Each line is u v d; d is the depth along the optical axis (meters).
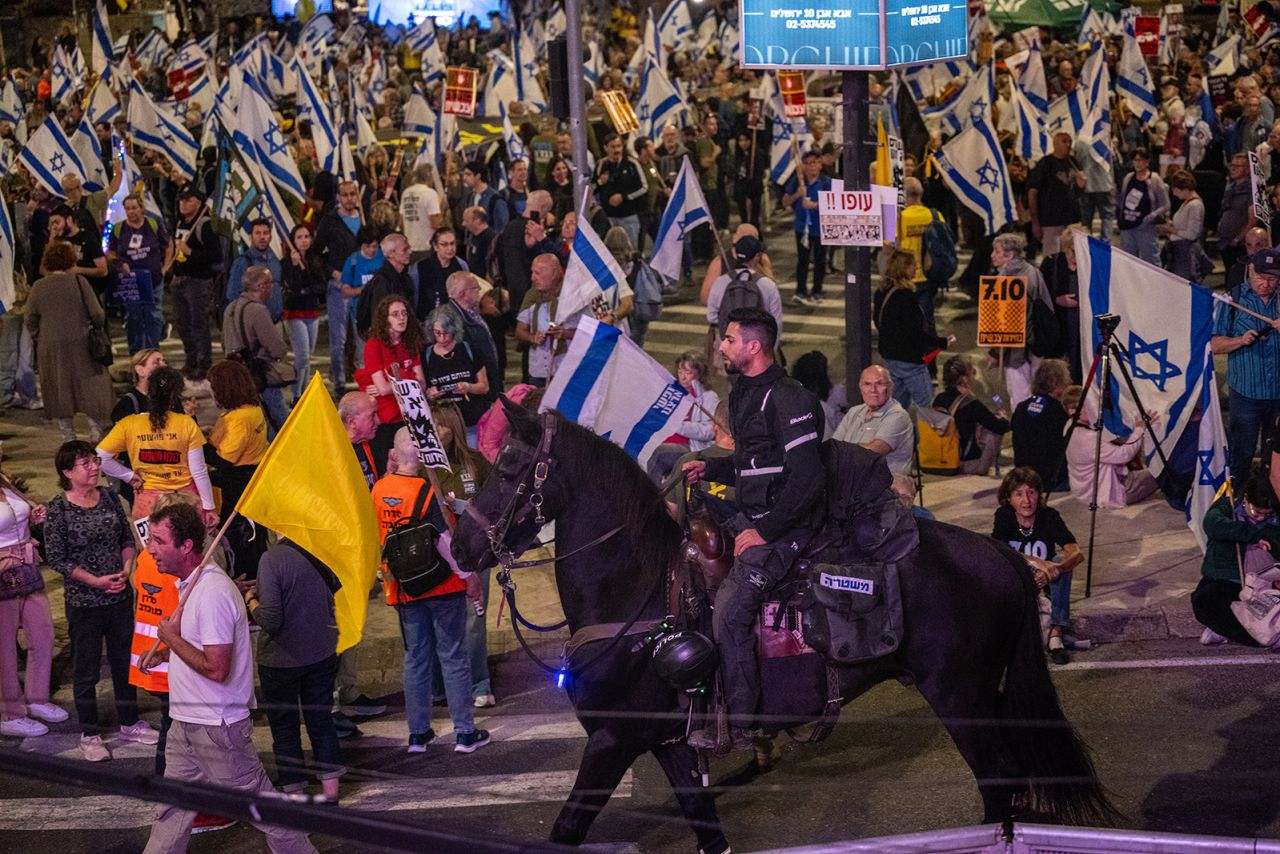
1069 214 17.34
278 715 6.93
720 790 7.16
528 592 10.06
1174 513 10.74
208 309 15.73
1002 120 22.22
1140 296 10.16
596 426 9.03
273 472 6.57
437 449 7.35
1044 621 8.69
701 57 34.50
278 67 26.36
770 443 6.01
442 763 7.71
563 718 8.26
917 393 12.29
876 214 10.05
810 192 18.36
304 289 14.78
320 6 40.47
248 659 6.48
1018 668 6.27
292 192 15.82
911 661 6.20
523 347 14.15
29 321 13.48
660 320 18.08
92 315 13.46
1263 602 8.11
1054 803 6.26
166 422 9.08
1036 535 8.67
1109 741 7.43
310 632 6.89
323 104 19.11
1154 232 16.80
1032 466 11.07
